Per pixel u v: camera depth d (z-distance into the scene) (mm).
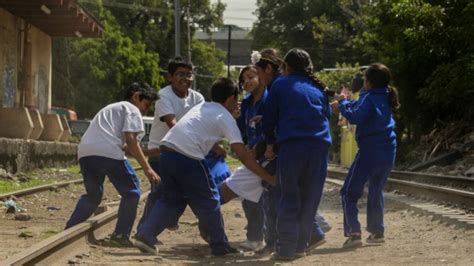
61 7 37250
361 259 11188
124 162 12594
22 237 13578
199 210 11547
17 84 39969
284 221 10898
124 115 12562
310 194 10961
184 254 12031
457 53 43719
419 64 45938
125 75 83812
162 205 11719
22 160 32062
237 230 16094
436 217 17109
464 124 45969
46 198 22984
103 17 82562
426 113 49156
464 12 41906
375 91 12945
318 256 11570
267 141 11156
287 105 10812
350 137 55094
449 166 40250
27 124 34156
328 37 88625
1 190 23922
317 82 11141
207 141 11430
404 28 44031
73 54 76625
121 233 12516
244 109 12406
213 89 11625
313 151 10742
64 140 44781
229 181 11945
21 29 40219
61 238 10656
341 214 20078
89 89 78500
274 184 11344
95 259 10836
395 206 21688
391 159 12961
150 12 101938
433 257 11352
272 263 10695
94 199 12797
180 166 11375
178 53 67188
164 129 13312
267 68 11992
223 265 10578
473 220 15523
